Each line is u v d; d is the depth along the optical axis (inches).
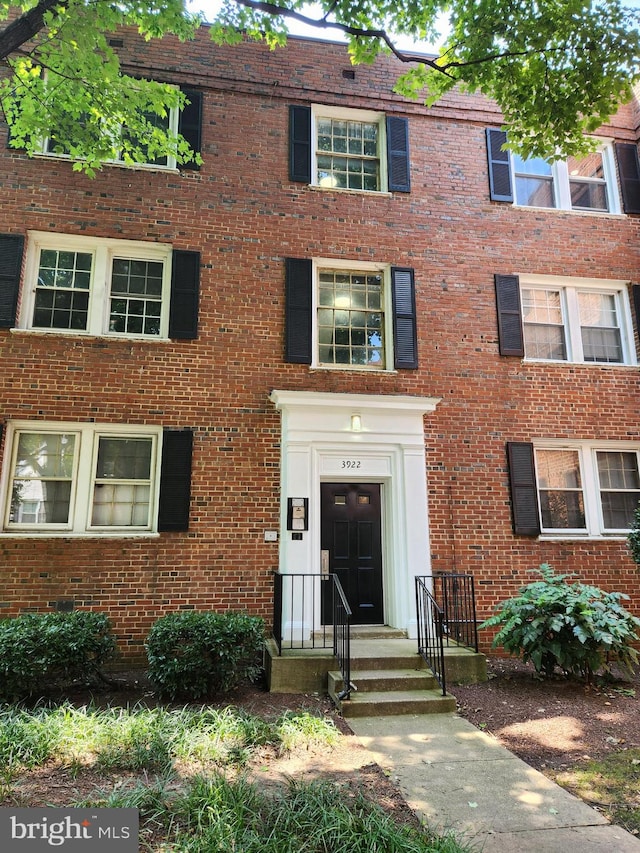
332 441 312.0
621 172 392.8
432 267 351.6
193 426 304.0
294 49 364.8
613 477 353.1
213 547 292.8
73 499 289.4
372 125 376.5
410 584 301.6
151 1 231.3
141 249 323.0
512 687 249.1
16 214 306.8
